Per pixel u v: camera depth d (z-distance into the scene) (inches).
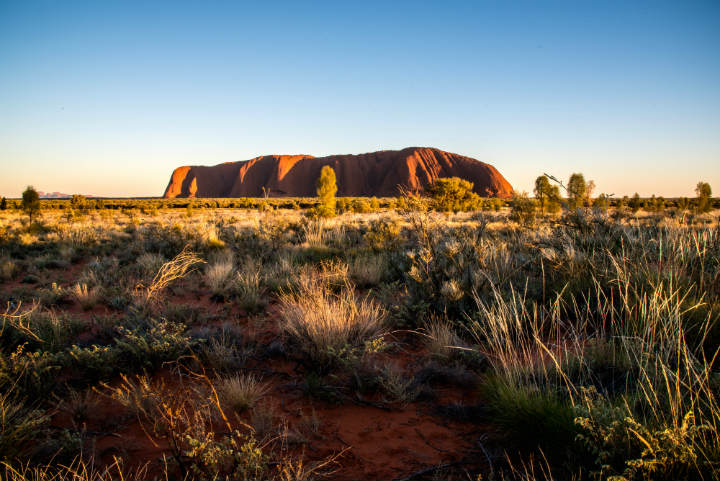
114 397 116.0
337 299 235.9
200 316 210.5
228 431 106.1
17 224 890.1
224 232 545.3
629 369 118.0
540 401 100.1
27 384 122.9
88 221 1001.5
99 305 250.7
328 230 577.6
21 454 91.4
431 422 111.8
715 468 73.0
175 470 90.0
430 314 191.3
